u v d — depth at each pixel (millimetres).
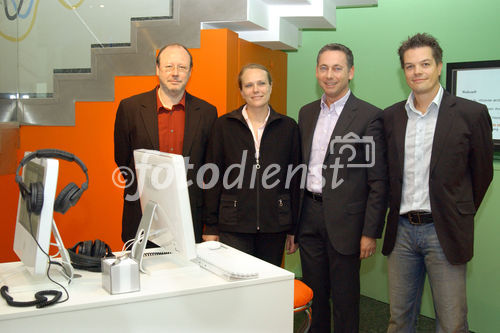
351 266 2545
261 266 1900
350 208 2504
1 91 3666
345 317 2576
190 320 1633
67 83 3586
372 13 3641
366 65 3699
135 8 3391
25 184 1761
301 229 2727
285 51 4188
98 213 3588
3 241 3906
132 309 1547
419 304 2426
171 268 1812
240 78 2639
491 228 2941
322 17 3422
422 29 3365
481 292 3016
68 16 3557
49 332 1443
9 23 3656
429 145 2213
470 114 2131
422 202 2229
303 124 2768
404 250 2318
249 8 3129
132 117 2717
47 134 3686
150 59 3346
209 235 2680
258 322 1750
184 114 2742
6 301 1497
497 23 3006
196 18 3209
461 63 2979
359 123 2500
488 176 2188
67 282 1677
